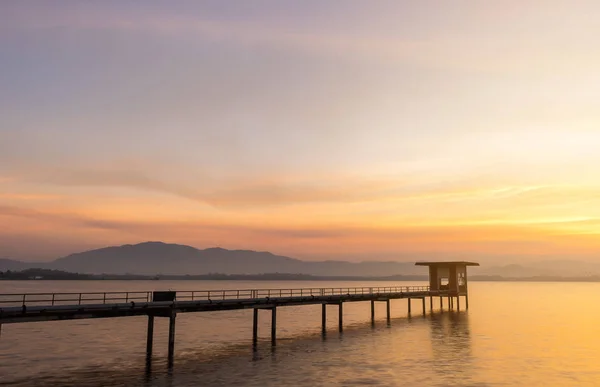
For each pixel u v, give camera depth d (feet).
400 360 129.18
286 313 316.40
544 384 105.70
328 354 137.80
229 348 150.41
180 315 300.20
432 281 286.05
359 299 209.46
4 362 129.70
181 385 100.07
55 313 102.06
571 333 196.65
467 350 147.43
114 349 152.76
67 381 104.73
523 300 486.79
